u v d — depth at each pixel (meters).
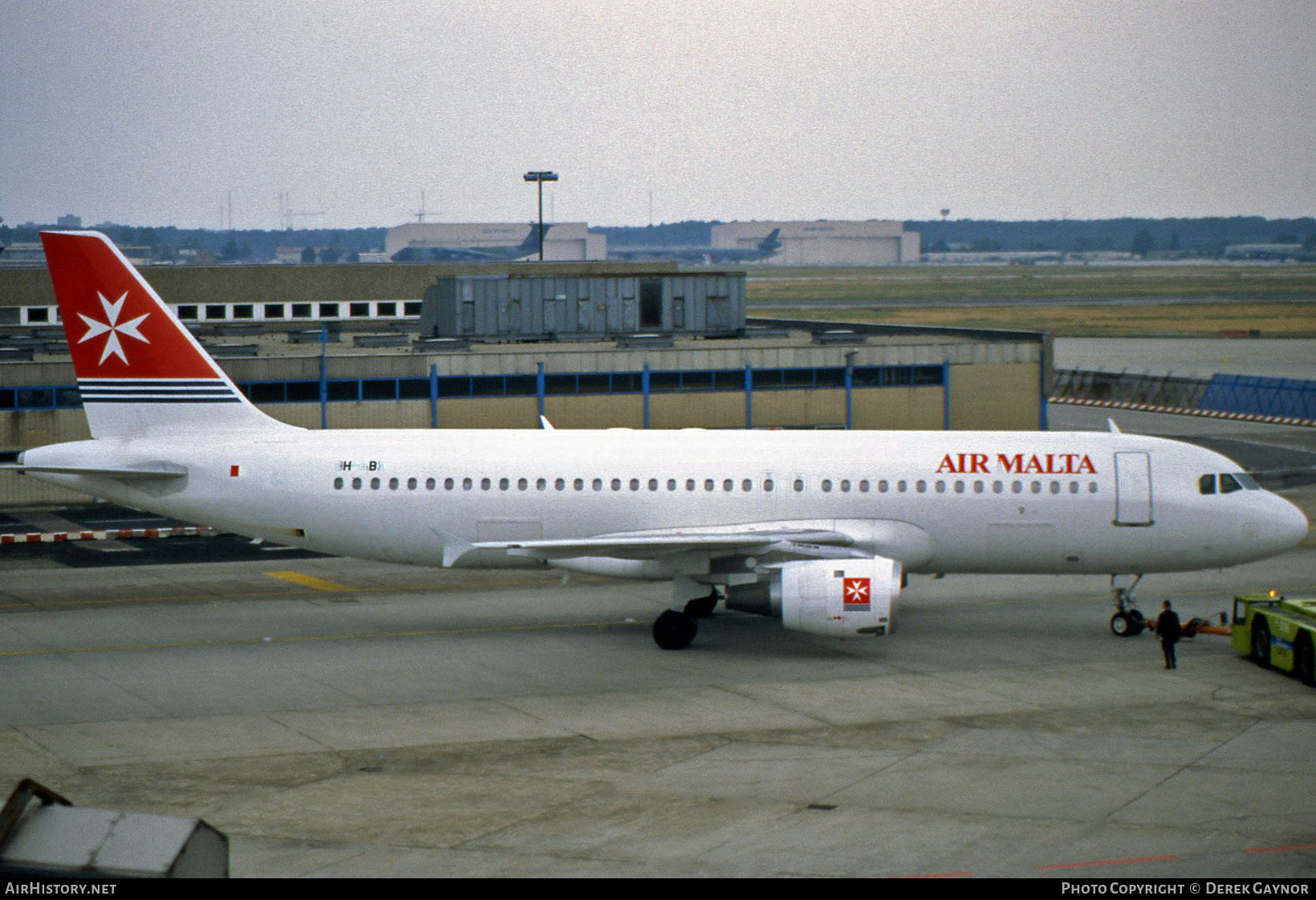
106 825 37.28
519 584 101.12
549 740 64.00
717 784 57.84
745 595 78.50
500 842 51.00
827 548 82.00
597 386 138.62
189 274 170.75
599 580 102.75
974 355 149.25
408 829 52.47
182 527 122.44
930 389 148.12
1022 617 91.12
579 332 152.62
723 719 67.50
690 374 140.88
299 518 85.31
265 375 129.62
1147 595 98.50
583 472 84.69
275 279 174.88
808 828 52.53
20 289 163.50
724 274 157.38
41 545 115.06
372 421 133.25
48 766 59.81
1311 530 124.81
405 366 133.62
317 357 131.00
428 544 85.25
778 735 64.88
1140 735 65.06
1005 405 151.00
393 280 180.25
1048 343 151.12
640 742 63.78
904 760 61.06
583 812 54.41
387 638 84.00
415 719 67.25
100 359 86.06
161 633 84.88
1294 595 97.56
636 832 52.09
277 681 74.06
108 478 86.06
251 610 91.50
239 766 60.03
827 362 144.75
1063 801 55.59
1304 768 60.03
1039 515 84.06
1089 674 76.69
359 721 66.94
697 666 78.06
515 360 136.25
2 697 70.38
